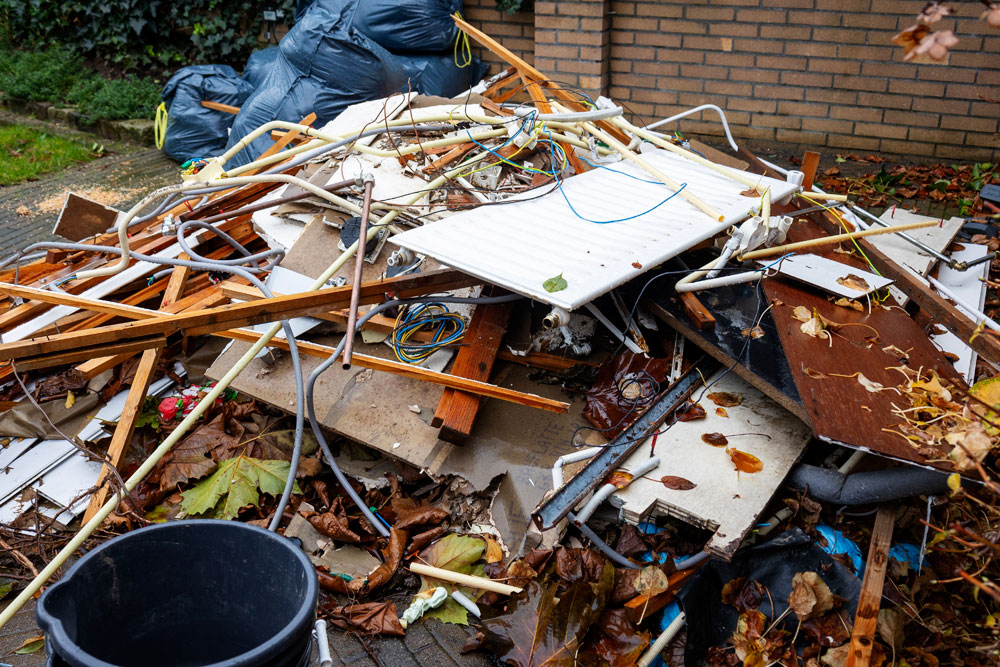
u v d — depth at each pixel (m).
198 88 7.14
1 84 8.55
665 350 3.60
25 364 2.98
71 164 7.39
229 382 3.34
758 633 2.69
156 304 4.42
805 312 3.43
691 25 6.83
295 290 3.94
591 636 2.74
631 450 3.10
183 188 3.70
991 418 2.61
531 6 7.32
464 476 3.27
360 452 3.57
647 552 3.02
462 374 3.49
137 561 2.08
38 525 3.23
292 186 4.45
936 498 2.94
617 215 3.75
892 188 6.14
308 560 2.04
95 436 3.71
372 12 6.71
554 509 2.92
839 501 2.95
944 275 4.42
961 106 6.32
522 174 4.29
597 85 7.11
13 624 2.96
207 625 2.22
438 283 3.50
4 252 5.80
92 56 8.98
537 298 3.02
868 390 3.02
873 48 6.38
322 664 2.29
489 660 2.80
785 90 6.79
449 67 7.07
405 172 4.29
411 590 3.07
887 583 2.77
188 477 3.46
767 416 3.23
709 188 4.08
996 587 2.30
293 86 6.51
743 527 2.78
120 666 2.16
